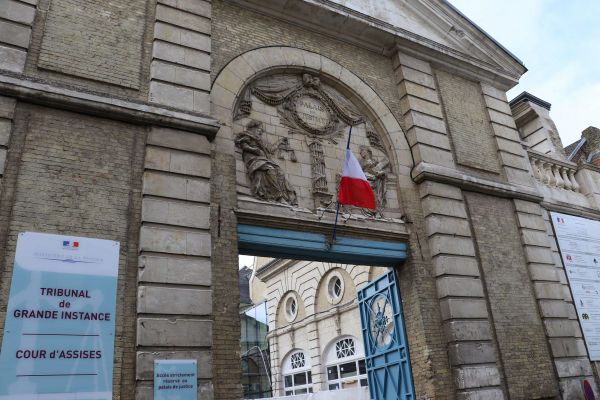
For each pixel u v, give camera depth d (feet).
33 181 25.04
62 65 28.32
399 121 41.32
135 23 31.89
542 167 51.16
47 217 24.67
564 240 46.57
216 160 31.09
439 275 36.29
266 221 31.81
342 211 35.27
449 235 37.73
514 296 39.37
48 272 23.65
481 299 36.76
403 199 38.22
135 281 25.64
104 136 27.81
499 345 36.63
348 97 40.42
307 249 33.09
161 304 25.29
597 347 42.91
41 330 22.58
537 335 38.93
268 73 36.94
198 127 30.01
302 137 36.42
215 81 33.50
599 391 40.65
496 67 49.19
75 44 29.19
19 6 28.02
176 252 26.71
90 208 25.89
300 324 73.20
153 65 30.89
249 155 33.32
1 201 23.91
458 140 43.80
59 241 24.43
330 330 67.05
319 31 40.78
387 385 38.34
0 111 25.32
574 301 43.93
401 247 36.99
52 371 22.21
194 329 25.62
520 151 47.39
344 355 64.90
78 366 22.82
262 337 100.27
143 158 28.37
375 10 45.09
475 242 39.60
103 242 25.46
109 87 29.37
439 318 35.53
